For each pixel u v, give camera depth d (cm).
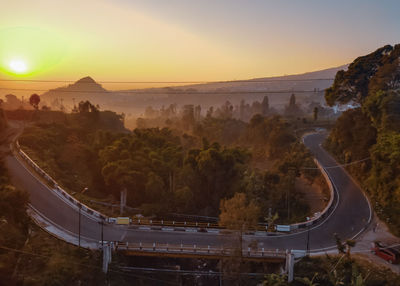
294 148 9062
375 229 4909
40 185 6312
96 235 4800
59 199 5862
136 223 5294
